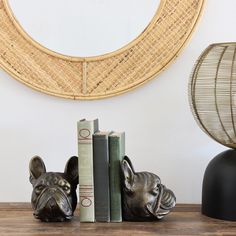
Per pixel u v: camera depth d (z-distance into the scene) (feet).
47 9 4.19
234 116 3.53
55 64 4.22
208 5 4.11
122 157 3.59
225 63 3.51
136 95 4.23
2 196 4.35
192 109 3.69
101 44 4.17
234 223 3.48
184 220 3.57
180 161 4.22
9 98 4.30
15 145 4.32
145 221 3.54
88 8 4.16
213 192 3.60
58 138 4.30
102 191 3.50
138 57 4.14
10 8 4.19
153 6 4.11
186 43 4.07
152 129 4.23
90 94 4.17
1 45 4.21
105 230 3.33
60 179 3.51
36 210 3.50
